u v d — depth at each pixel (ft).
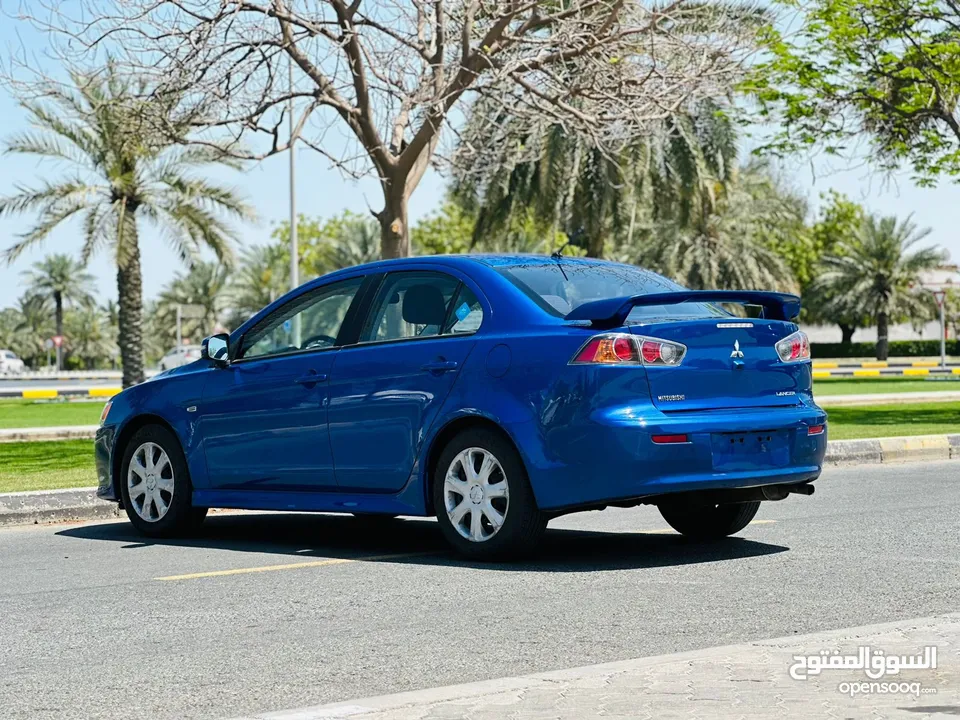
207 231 104.83
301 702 13.76
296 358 26.11
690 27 56.65
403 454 23.94
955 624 15.89
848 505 30.71
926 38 70.08
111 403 29.40
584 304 22.63
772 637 16.11
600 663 14.90
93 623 18.51
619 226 101.19
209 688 14.48
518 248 166.61
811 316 248.52
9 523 31.91
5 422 77.30
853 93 70.59
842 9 68.80
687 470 21.81
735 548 24.20
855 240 235.20
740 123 72.13
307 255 239.91
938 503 30.83
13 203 100.89
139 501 28.68
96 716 13.41
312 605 19.40
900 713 11.89
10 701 14.11
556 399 21.99
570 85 54.49
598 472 21.63
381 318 25.14
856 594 19.12
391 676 14.80
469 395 23.02
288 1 51.55
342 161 52.37
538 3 52.95
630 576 21.17
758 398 23.07
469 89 53.67
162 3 50.34
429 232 230.68
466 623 17.67
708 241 140.56
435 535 27.89
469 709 12.31
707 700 12.36
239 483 26.81
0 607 19.98
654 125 57.06
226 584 21.58
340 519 31.50
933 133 71.82
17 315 375.04
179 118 52.65
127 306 108.47
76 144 101.60
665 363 22.06
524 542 22.54
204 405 27.35
